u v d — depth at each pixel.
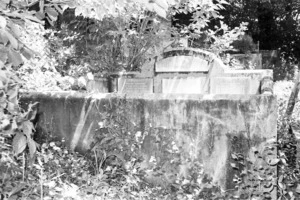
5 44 2.11
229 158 4.21
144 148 4.49
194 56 6.75
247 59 13.03
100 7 2.93
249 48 14.49
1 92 2.38
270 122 4.08
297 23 23.62
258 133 4.11
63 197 3.78
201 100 4.29
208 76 6.68
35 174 4.21
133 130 4.53
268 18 23.14
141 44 7.49
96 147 4.64
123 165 4.53
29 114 3.09
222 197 4.18
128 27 7.30
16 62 2.17
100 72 7.29
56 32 8.13
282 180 4.42
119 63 7.53
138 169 4.46
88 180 4.26
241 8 21.58
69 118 4.81
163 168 4.41
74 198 3.87
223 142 4.22
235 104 4.17
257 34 22.97
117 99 4.59
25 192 3.79
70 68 7.59
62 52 7.62
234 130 4.19
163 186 4.42
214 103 4.24
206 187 4.22
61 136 4.85
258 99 4.10
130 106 4.54
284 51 23.94
